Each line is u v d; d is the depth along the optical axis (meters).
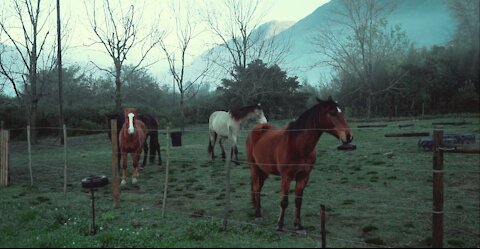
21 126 27.89
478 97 30.89
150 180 11.24
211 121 14.45
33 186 10.78
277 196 8.82
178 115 34.06
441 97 33.25
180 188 9.98
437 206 5.18
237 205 8.19
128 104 35.75
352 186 9.43
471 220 6.67
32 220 7.49
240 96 29.83
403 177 10.03
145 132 12.16
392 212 7.28
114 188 8.30
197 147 18.38
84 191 10.07
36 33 23.16
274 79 32.28
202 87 48.19
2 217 7.70
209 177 11.32
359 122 29.61
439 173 5.15
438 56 34.44
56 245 5.87
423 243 5.73
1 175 11.27
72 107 32.62
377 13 36.88
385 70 35.88
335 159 13.43
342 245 5.58
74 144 23.08
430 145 13.87
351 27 36.59
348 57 36.94
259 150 7.05
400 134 15.41
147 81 41.88
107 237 6.05
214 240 5.93
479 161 11.51
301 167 6.29
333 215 7.25
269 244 5.56
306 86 43.25
